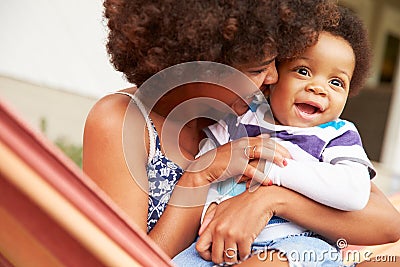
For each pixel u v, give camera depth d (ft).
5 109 2.62
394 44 22.63
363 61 4.13
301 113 3.96
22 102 11.56
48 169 2.71
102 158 3.68
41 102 11.83
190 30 3.35
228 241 3.62
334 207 3.77
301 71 3.91
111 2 3.67
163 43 3.44
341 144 3.95
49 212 2.68
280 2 3.51
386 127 17.66
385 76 22.45
